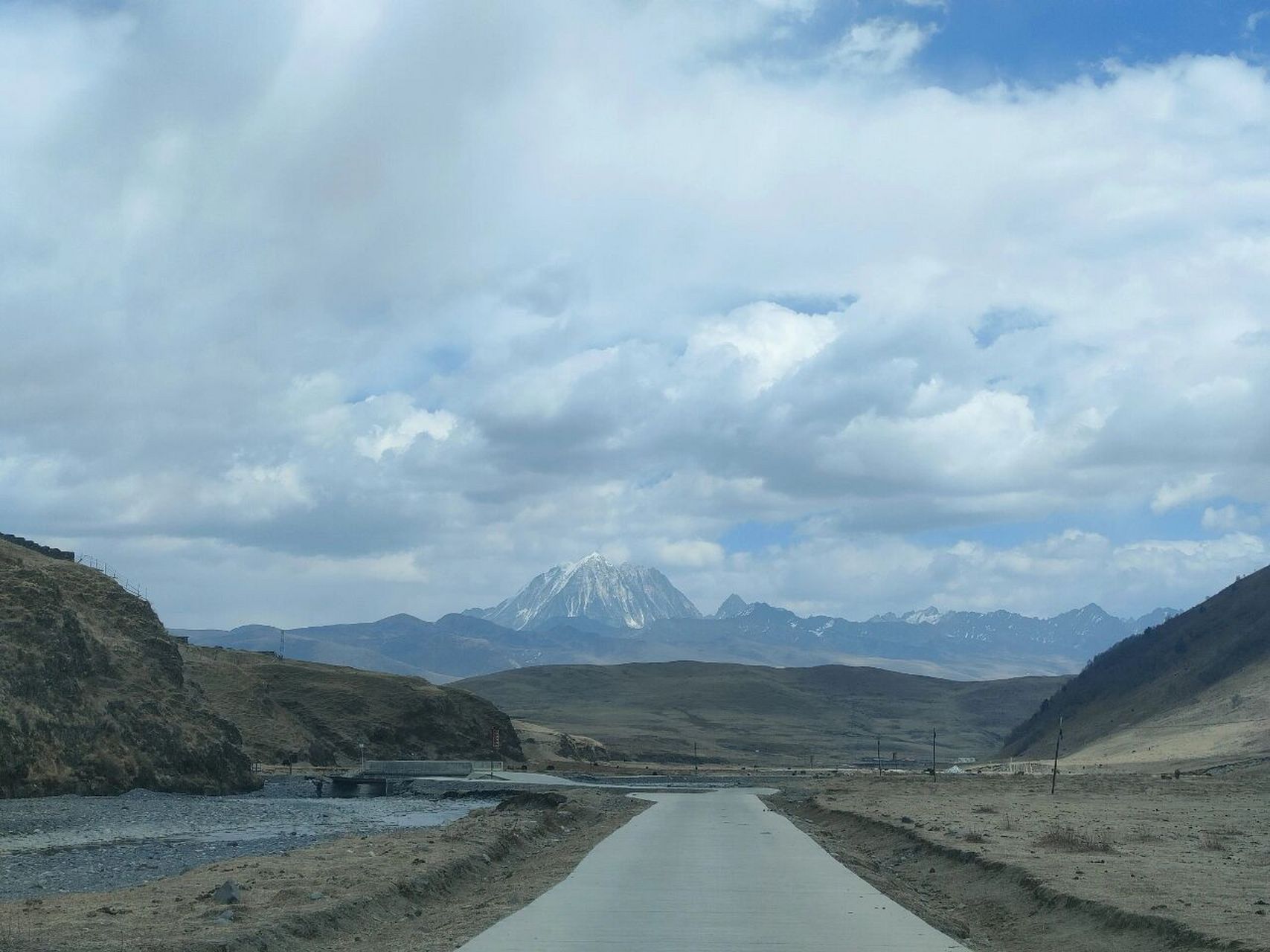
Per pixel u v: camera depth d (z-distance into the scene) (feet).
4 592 296.10
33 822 194.59
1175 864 97.25
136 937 62.59
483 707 616.80
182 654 514.27
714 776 451.53
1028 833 134.72
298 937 66.54
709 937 63.31
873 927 67.05
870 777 382.01
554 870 104.17
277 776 374.22
